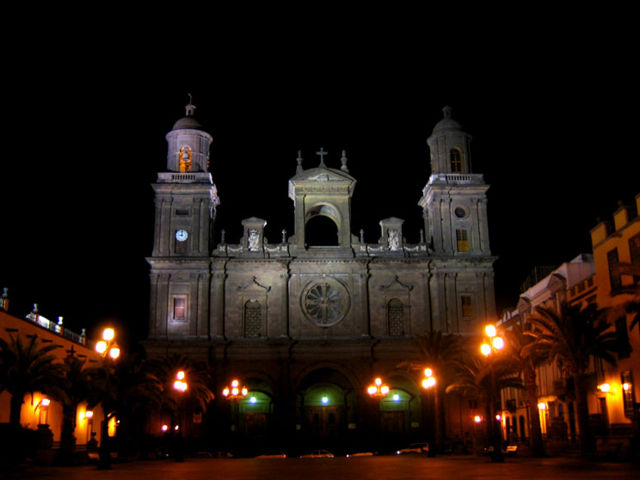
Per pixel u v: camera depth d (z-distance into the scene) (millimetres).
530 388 52281
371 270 80562
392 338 78125
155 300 78125
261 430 78062
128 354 56688
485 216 82062
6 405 55781
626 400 48219
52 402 67312
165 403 67438
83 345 77250
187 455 68312
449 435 74688
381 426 76188
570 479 25562
